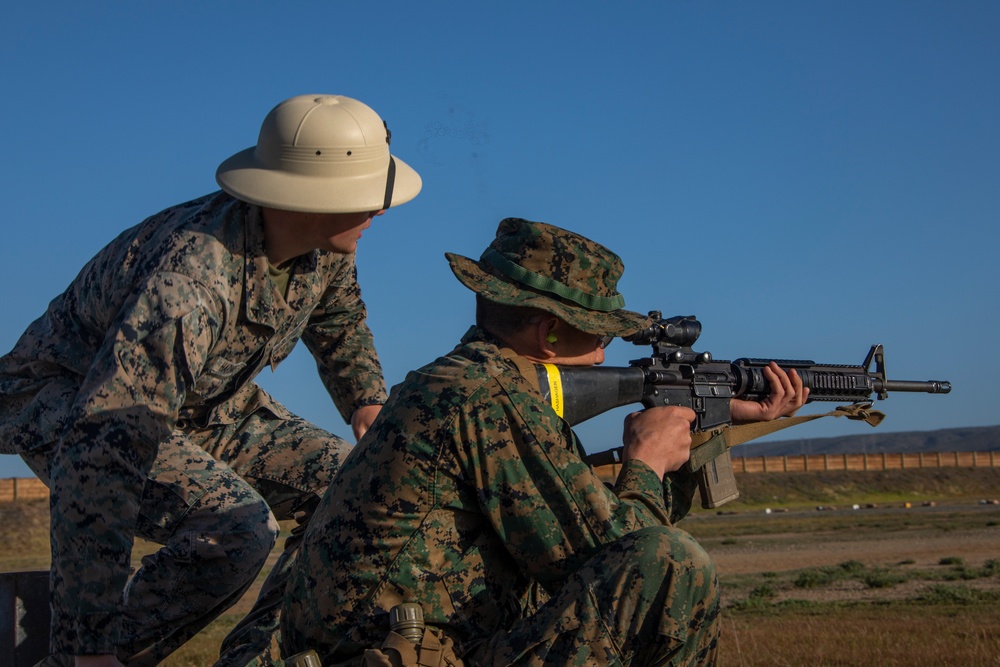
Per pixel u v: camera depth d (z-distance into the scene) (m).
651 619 3.23
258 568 4.28
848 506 67.25
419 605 3.31
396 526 3.36
